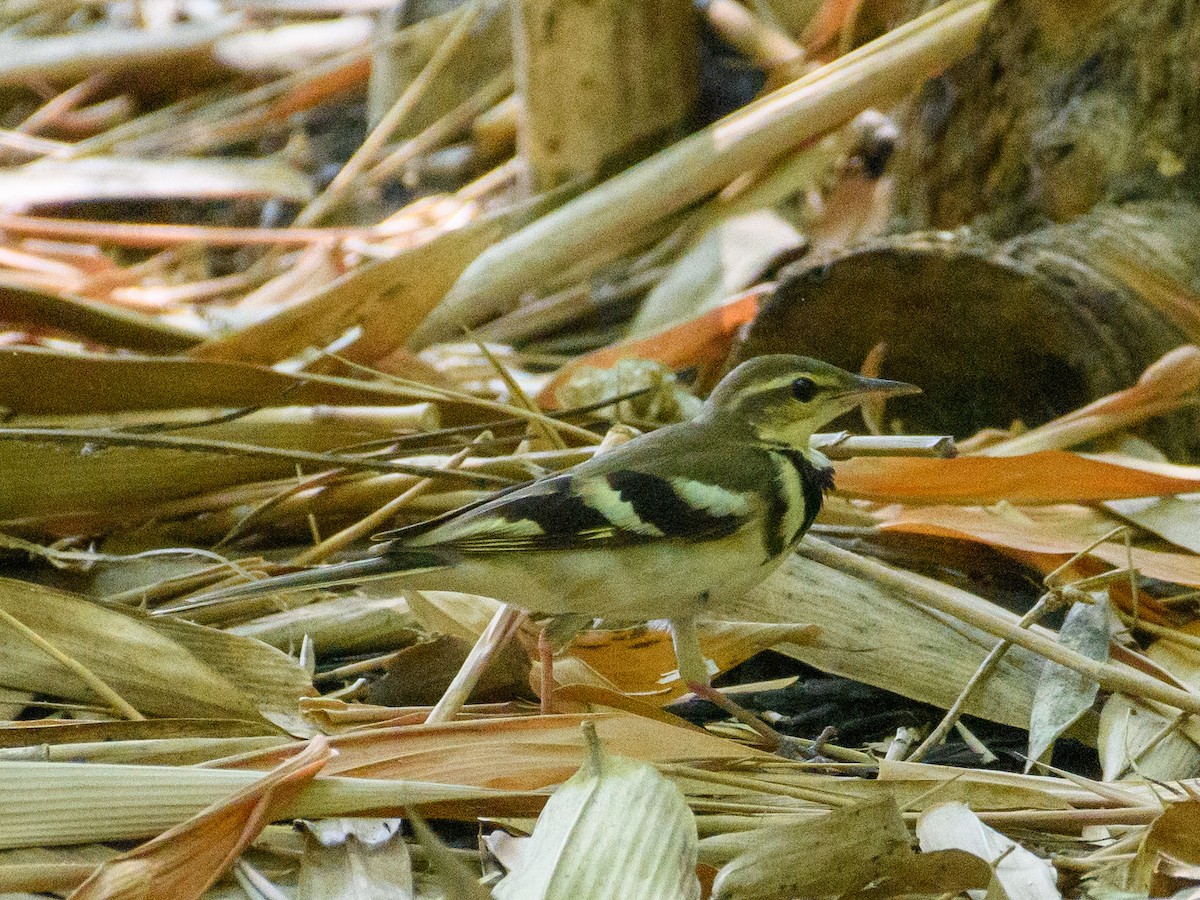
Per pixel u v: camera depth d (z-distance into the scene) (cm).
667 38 1698
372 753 702
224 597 786
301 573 789
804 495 834
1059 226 1259
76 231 1750
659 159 1434
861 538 1017
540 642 820
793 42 1786
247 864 655
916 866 635
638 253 1683
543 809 658
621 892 605
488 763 709
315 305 1216
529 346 1614
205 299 1755
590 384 1177
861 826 637
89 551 1045
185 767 681
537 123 1716
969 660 890
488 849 688
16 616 811
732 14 1786
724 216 1602
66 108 2277
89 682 791
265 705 816
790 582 930
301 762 662
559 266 1445
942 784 718
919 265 1234
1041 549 951
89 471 1055
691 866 625
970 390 1316
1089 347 1204
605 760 670
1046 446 1123
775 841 639
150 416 1115
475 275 1436
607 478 791
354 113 2219
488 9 2038
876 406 1244
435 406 1139
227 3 2475
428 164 2006
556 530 775
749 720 836
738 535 797
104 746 709
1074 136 1257
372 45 2148
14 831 638
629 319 1647
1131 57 1238
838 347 1325
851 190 1529
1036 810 732
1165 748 809
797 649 914
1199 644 905
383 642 938
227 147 2172
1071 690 834
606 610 806
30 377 1074
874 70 1354
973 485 1013
